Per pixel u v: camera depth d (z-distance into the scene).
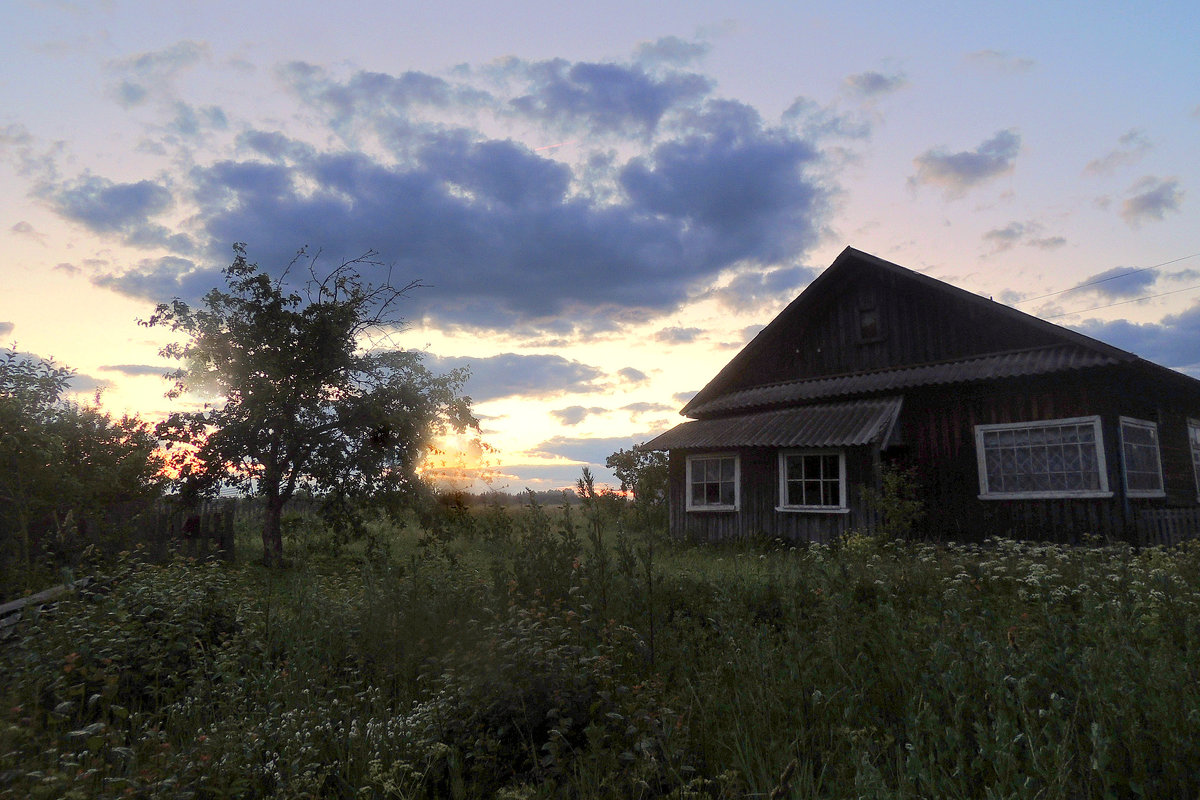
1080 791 3.09
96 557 9.65
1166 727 3.23
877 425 13.77
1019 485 13.36
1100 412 12.50
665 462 22.39
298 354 14.94
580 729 4.05
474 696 4.36
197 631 5.82
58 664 4.52
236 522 16.92
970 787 3.24
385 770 3.81
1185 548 10.41
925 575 7.72
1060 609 5.72
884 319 17.00
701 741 3.99
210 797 3.45
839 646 4.95
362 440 15.02
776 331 19.05
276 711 4.38
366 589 6.73
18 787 2.92
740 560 12.77
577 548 6.27
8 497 9.80
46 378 11.31
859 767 3.20
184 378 14.77
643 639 5.38
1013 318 14.44
